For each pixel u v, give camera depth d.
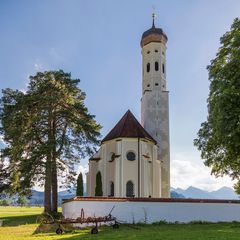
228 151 32.44
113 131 51.38
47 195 36.75
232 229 24.36
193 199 31.86
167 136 56.59
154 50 60.53
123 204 30.06
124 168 47.38
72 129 40.38
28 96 38.28
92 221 24.06
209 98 33.75
